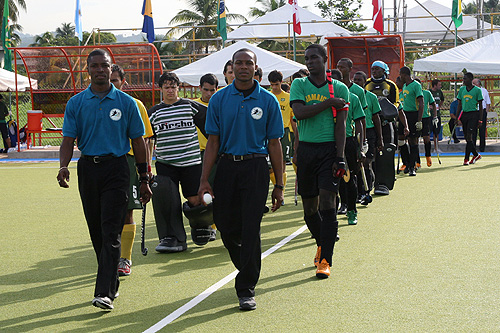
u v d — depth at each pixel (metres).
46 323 4.66
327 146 5.75
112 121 4.95
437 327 4.33
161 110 6.93
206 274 6.00
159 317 4.73
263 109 4.92
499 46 19.23
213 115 4.97
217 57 19.08
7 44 24.78
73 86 21.81
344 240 7.25
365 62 19.67
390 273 5.75
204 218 7.09
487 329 4.27
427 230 7.69
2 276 6.14
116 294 5.22
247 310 4.80
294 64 18.45
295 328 4.38
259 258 4.89
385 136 10.57
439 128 20.09
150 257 6.84
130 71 20.98
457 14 22.50
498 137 22.70
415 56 33.97
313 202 5.96
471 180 12.38
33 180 14.66
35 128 21.98
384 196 10.60
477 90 15.03
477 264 6.01
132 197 6.05
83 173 4.97
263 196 4.91
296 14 20.38
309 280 5.62
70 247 7.46
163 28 26.84
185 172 7.06
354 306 4.83
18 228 8.74
